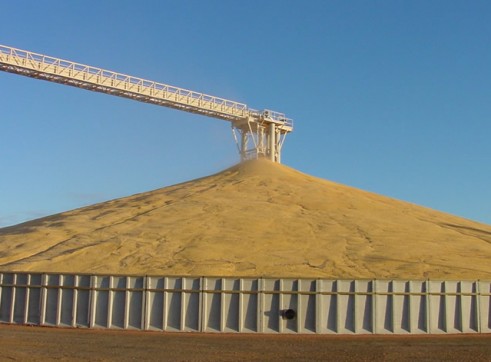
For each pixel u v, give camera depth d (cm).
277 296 2591
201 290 2628
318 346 2114
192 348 2030
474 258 4172
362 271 3809
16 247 4631
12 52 5856
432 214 6025
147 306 2667
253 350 1989
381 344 2191
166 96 6819
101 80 6362
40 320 2811
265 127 7556
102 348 2009
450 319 2683
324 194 5997
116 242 4444
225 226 4769
